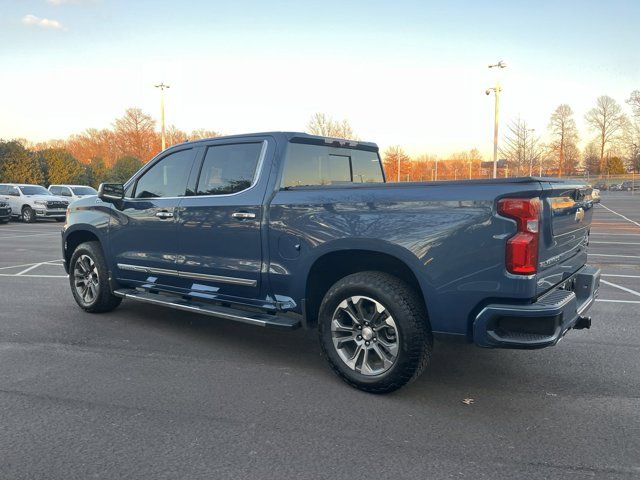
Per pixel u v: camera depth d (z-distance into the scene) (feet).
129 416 11.83
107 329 18.98
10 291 26.02
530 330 11.29
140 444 10.54
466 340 11.93
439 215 11.91
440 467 9.72
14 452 10.20
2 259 38.70
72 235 21.58
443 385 13.79
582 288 14.33
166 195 17.88
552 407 12.42
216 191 16.39
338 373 13.58
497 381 14.07
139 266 18.60
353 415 11.95
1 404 12.44
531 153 173.27
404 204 12.36
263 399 12.84
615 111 291.38
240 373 14.64
